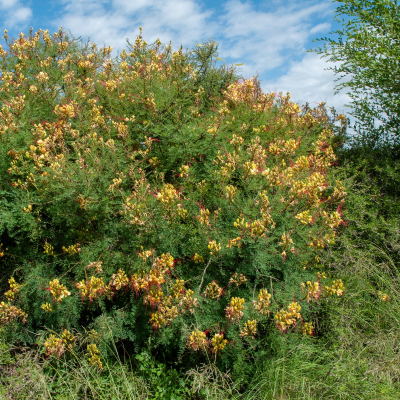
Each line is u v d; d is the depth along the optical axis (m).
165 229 3.29
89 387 3.12
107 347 3.46
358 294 3.83
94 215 3.60
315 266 3.80
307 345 3.25
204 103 5.72
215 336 2.96
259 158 3.74
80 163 3.50
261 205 3.30
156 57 5.57
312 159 4.42
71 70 5.76
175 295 3.12
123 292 3.51
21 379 3.20
